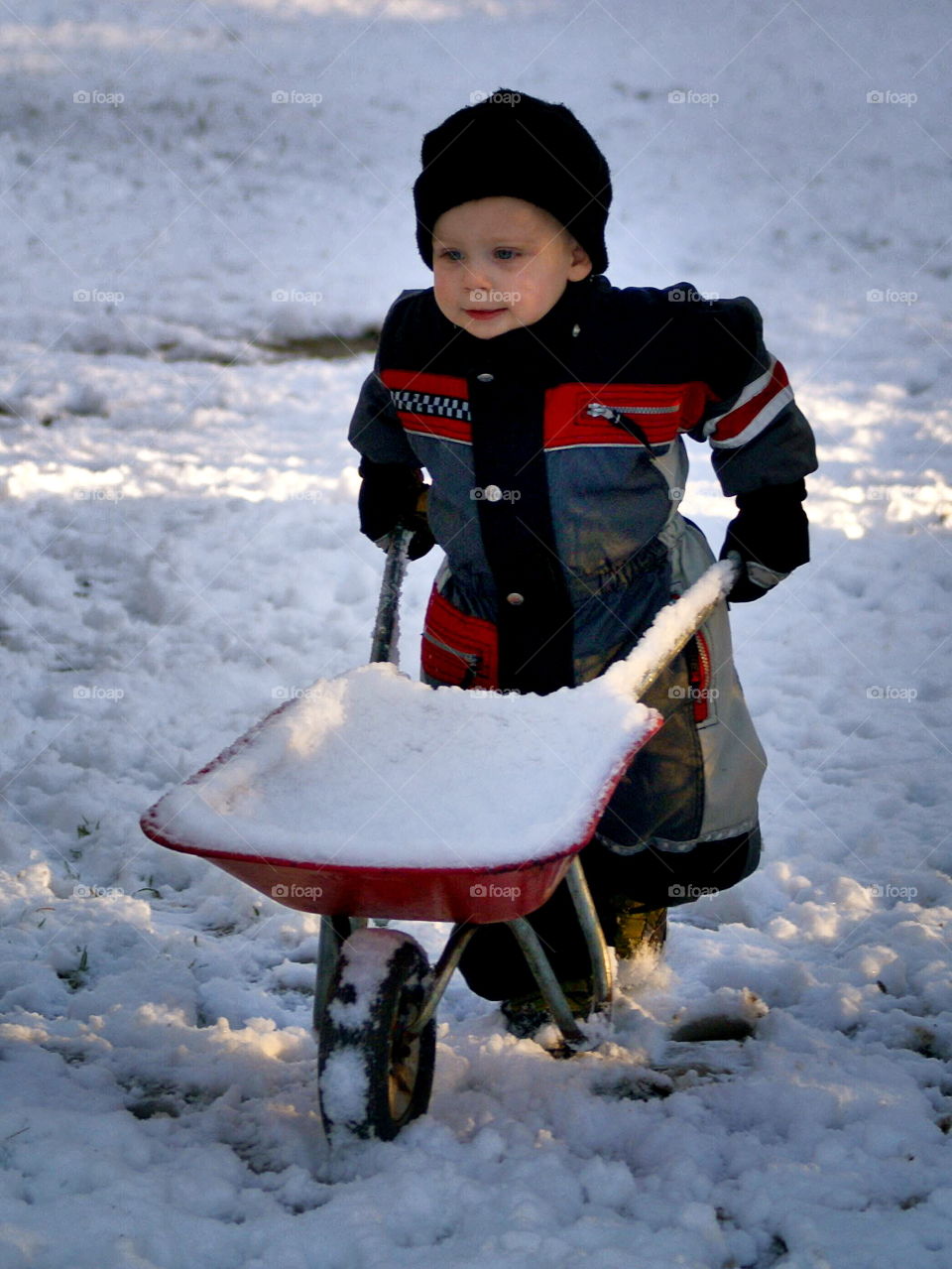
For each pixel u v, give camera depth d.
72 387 9.00
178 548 6.64
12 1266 2.23
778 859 4.34
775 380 2.99
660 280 11.26
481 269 2.78
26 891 3.98
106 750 4.89
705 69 18.88
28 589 6.25
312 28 21.20
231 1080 3.04
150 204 13.70
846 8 21.69
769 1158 2.73
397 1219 2.46
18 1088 2.88
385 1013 2.57
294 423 8.52
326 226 13.16
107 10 21.64
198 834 2.44
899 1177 2.67
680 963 3.68
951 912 3.90
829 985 3.49
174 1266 2.35
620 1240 2.42
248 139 16.00
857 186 14.27
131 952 3.71
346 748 2.73
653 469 3.00
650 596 3.08
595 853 3.15
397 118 17.02
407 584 6.51
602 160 2.89
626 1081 3.05
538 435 2.91
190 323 10.40
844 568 6.66
